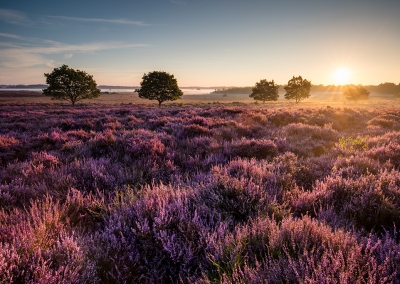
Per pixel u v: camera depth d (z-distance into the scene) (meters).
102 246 2.63
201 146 7.90
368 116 19.41
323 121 15.22
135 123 13.82
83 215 3.38
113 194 4.22
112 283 2.25
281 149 7.87
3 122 15.36
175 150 7.30
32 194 4.13
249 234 2.57
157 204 3.33
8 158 6.91
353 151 6.96
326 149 8.10
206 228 2.79
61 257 2.30
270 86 87.94
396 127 13.83
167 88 49.62
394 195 3.51
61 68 50.38
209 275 2.23
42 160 6.04
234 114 18.64
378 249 2.29
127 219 3.15
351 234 2.71
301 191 4.06
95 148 7.29
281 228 2.69
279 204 3.60
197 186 4.07
